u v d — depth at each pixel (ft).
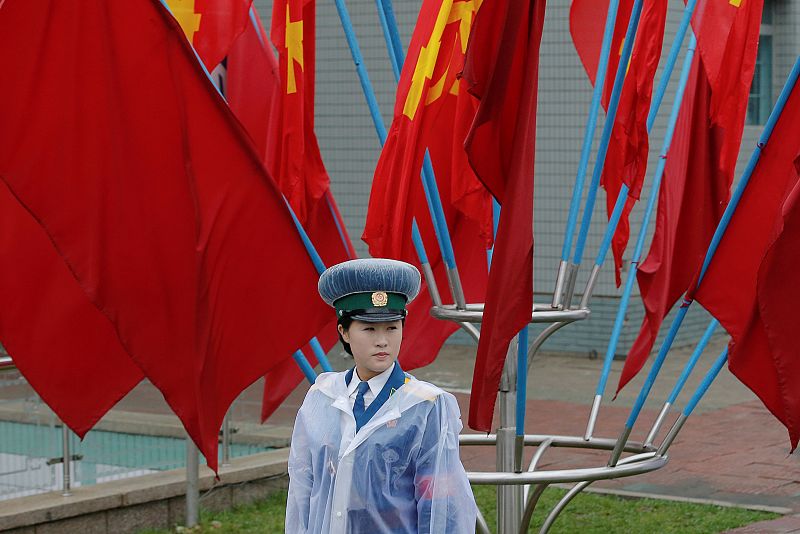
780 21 64.75
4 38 17.19
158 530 32.14
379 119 21.15
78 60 17.63
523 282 18.06
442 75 19.30
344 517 14.64
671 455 40.68
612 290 59.57
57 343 19.80
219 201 18.70
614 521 32.89
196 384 18.62
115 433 38.93
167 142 18.24
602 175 22.62
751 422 46.32
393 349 14.96
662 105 57.82
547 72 58.95
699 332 65.21
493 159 18.15
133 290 18.11
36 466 31.48
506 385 21.63
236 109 23.95
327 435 15.06
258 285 19.22
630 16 22.16
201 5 19.88
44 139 17.53
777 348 19.08
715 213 23.88
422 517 14.57
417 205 25.34
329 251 23.40
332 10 62.18
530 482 19.33
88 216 17.80
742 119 21.48
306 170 22.00
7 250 19.49
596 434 43.91
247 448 37.35
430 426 14.73
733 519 32.78
